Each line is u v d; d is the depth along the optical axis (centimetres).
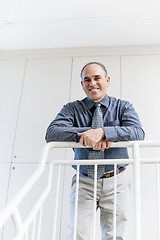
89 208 148
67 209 236
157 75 280
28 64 306
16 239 99
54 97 284
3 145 271
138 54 292
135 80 279
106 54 296
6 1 253
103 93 169
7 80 301
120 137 137
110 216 148
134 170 125
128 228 217
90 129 140
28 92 291
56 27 279
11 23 277
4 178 258
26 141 270
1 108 287
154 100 269
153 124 259
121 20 266
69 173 247
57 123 155
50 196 241
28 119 278
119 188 150
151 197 229
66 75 293
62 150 258
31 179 118
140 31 278
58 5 255
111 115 164
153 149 245
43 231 230
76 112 168
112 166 152
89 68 173
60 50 305
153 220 222
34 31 286
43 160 133
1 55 313
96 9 257
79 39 292
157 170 125
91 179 151
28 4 256
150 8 253
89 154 153
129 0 247
